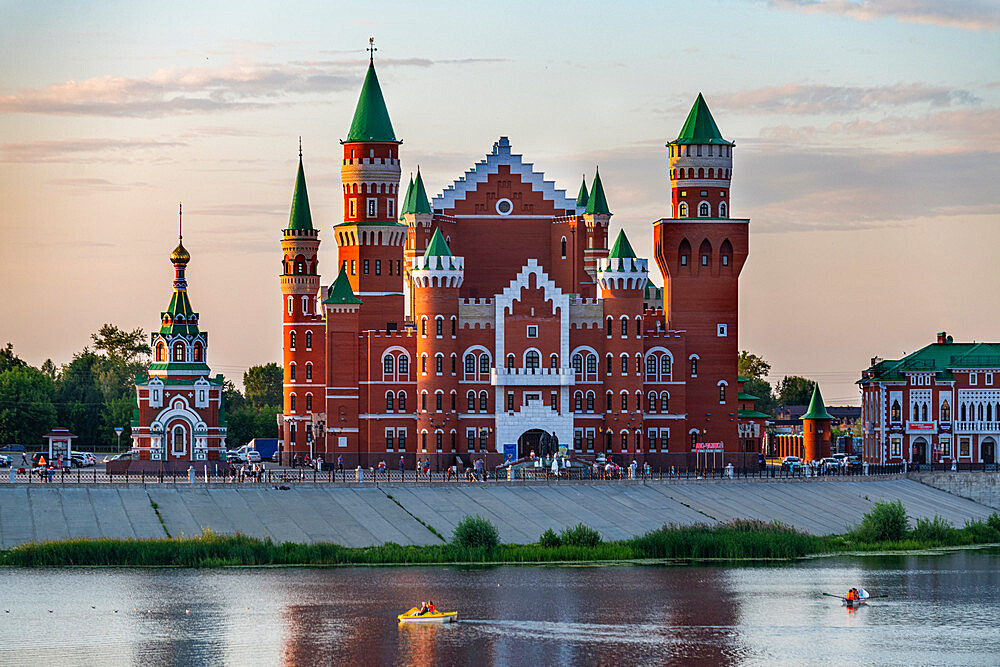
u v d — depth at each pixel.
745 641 159.75
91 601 170.75
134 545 191.50
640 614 169.62
